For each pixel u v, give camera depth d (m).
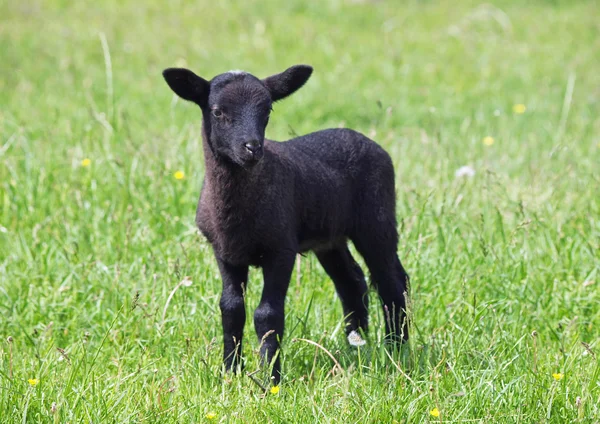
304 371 13.57
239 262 13.66
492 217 18.28
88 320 14.97
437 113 28.69
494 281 15.95
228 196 13.17
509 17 42.44
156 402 11.71
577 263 16.88
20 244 17.20
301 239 14.40
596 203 18.98
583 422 11.38
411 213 18.03
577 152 23.08
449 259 16.80
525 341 14.04
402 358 13.64
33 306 15.23
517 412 11.62
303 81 14.24
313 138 15.03
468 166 20.92
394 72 33.53
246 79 13.55
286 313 14.70
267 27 39.78
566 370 12.73
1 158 20.80
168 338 14.13
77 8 43.03
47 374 12.59
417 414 11.68
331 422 11.39
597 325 15.09
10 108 26.86
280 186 13.49
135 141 22.98
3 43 36.00
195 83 13.66
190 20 41.06
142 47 36.31
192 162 20.27
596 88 31.41
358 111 28.94
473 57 36.09
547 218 18.09
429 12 43.41
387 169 15.28
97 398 11.85
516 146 24.36
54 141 22.58
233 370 13.28
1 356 12.95
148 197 18.77
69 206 18.58
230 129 13.04
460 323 14.41
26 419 11.34
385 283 15.04
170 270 15.68
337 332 14.52
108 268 16.39
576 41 38.44
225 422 11.39
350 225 15.09
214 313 14.83
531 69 34.09
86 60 34.38
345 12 42.66
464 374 12.69
